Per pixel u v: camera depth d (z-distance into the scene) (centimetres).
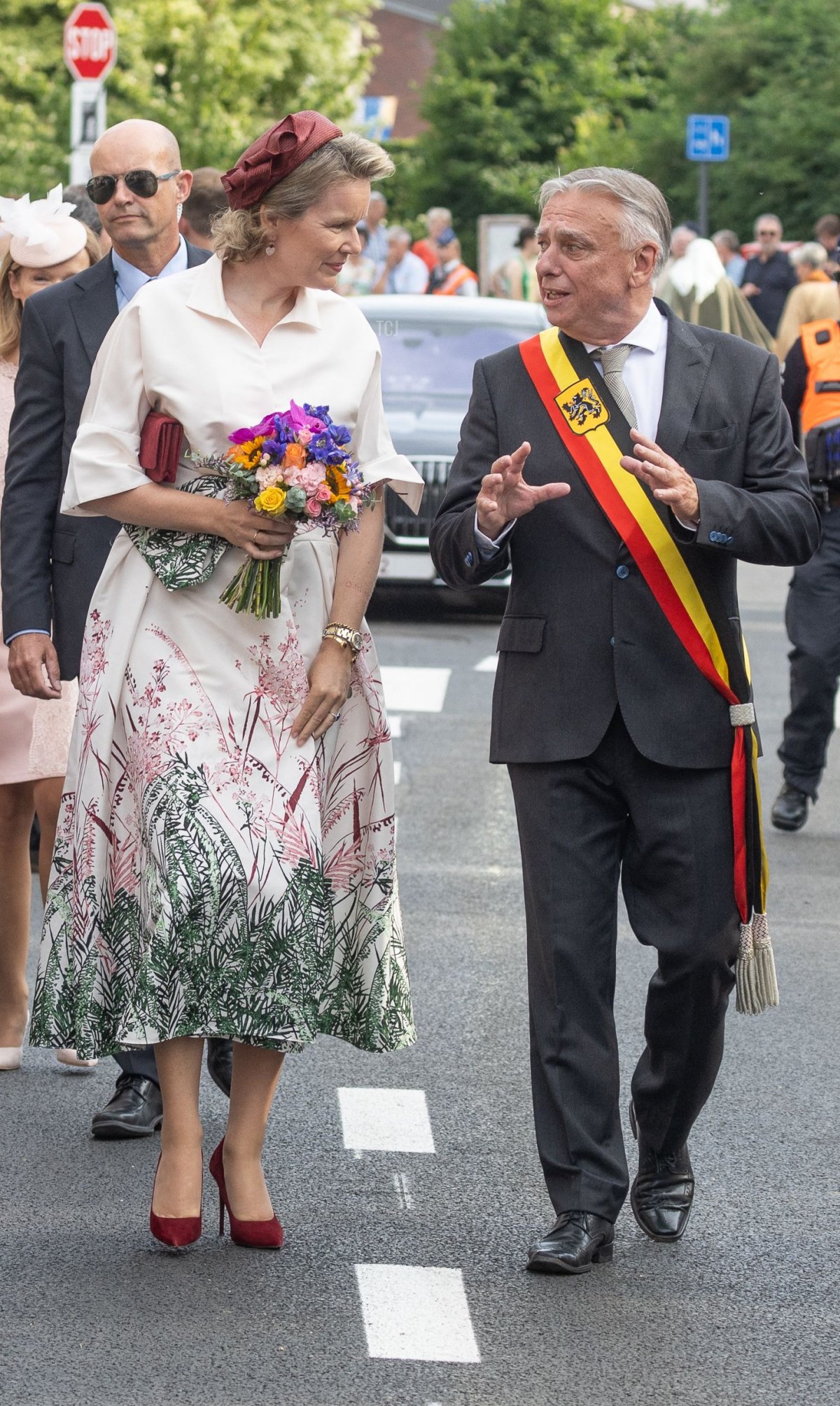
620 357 639
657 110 5803
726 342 647
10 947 835
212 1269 634
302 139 607
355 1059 843
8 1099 797
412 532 1950
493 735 653
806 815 1273
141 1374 560
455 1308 608
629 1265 645
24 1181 706
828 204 4966
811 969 983
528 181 6034
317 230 612
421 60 9031
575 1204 638
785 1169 732
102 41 2239
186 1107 636
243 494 608
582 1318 604
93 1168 721
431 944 1002
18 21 4862
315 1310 605
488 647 1844
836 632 1251
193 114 4241
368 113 7494
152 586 632
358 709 649
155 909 616
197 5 4962
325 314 636
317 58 5391
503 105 6231
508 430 646
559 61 6238
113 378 628
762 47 5262
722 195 5191
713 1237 670
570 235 627
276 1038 620
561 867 643
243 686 629
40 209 837
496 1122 771
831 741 1549
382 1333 589
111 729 634
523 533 645
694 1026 653
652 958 995
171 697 627
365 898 649
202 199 1015
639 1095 667
